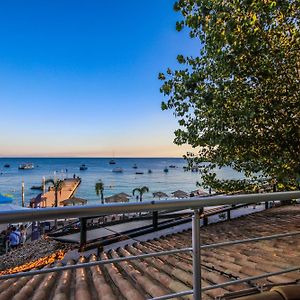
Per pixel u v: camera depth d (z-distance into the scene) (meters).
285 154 7.48
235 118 6.92
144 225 10.80
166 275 4.57
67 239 9.80
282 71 7.17
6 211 1.23
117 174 127.81
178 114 8.13
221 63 6.62
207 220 10.80
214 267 4.61
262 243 6.16
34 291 4.51
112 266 5.62
